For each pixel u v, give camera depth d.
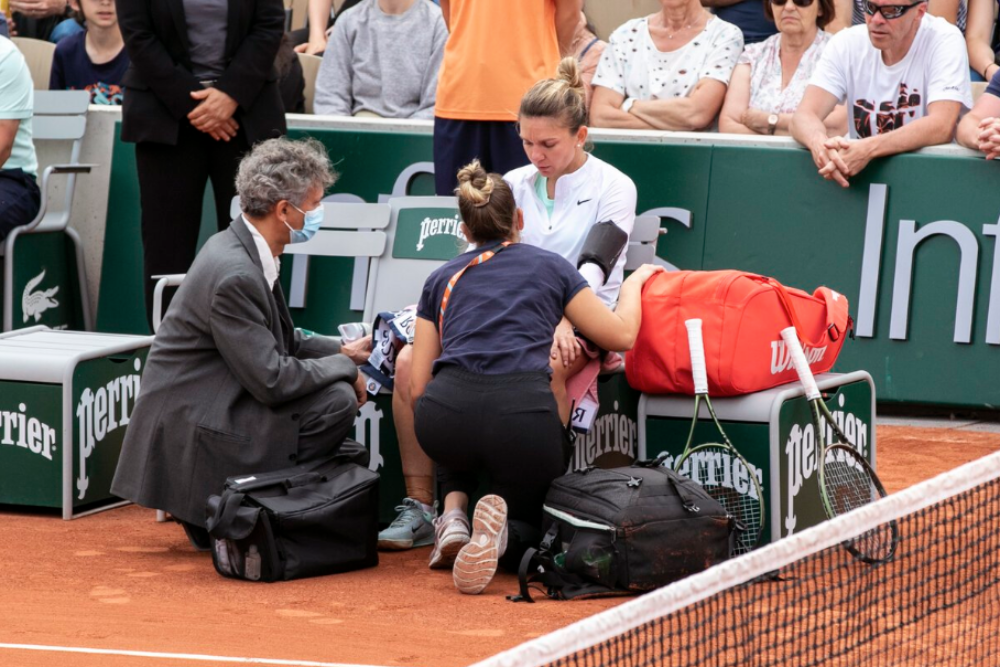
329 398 18.38
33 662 13.75
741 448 18.17
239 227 18.50
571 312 17.70
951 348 26.06
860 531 10.41
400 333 19.33
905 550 16.80
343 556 17.64
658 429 18.86
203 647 14.30
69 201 30.22
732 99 29.80
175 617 15.48
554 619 15.48
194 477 18.16
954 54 26.25
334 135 29.12
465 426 16.86
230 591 16.72
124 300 30.53
